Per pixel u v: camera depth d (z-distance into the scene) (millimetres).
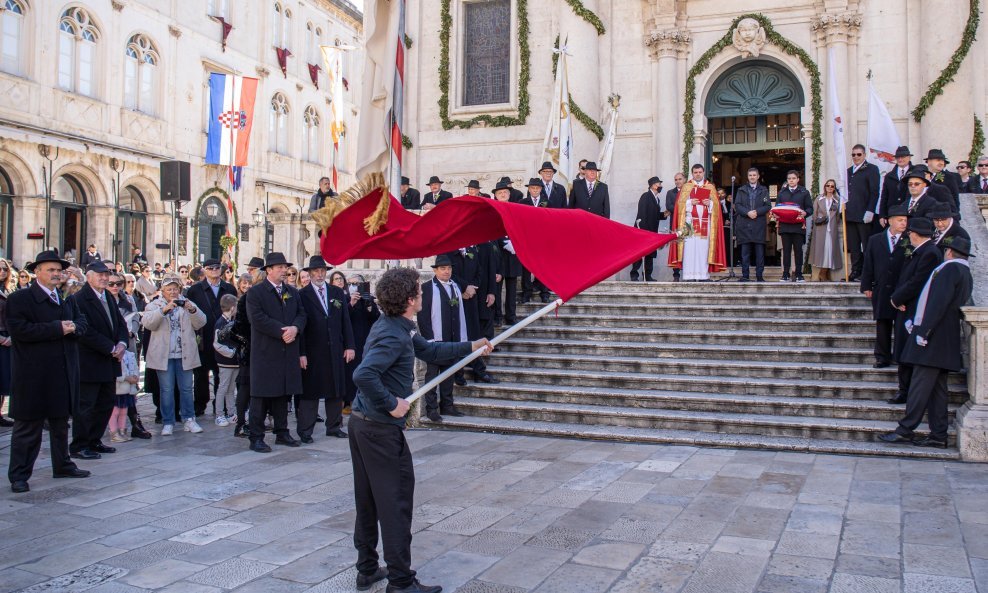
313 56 37406
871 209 11375
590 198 13023
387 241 5059
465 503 5910
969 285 7145
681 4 15461
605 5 15914
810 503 5785
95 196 25188
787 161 18344
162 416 9125
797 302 10930
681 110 15578
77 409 7137
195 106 29641
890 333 8758
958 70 13383
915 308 7684
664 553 4754
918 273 7480
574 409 8914
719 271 13883
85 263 20359
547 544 4953
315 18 37438
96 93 25391
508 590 4223
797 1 14828
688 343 10305
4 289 9922
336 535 5246
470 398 9797
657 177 14047
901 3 14172
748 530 5168
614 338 10758
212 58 30422
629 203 15773
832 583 4230
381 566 4594
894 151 12141
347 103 40219
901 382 8062
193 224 29312
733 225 14992
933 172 10398
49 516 5727
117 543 5102
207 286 10406
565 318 11406
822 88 14617
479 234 5297
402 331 4297
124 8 26156
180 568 4629
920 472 6684
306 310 8664
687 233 4754
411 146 17250
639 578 4363
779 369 9141
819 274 13086
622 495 6082
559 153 14359
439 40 17203
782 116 15766
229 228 29266
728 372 9367
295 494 6320
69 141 23766
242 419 8984
